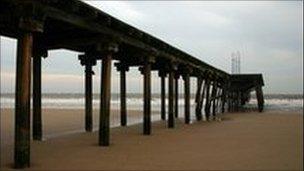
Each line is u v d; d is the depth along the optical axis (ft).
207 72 88.02
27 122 31.55
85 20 37.45
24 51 31.17
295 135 54.65
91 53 56.54
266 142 47.57
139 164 34.22
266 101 256.93
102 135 44.27
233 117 93.81
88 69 58.13
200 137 52.70
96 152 40.14
